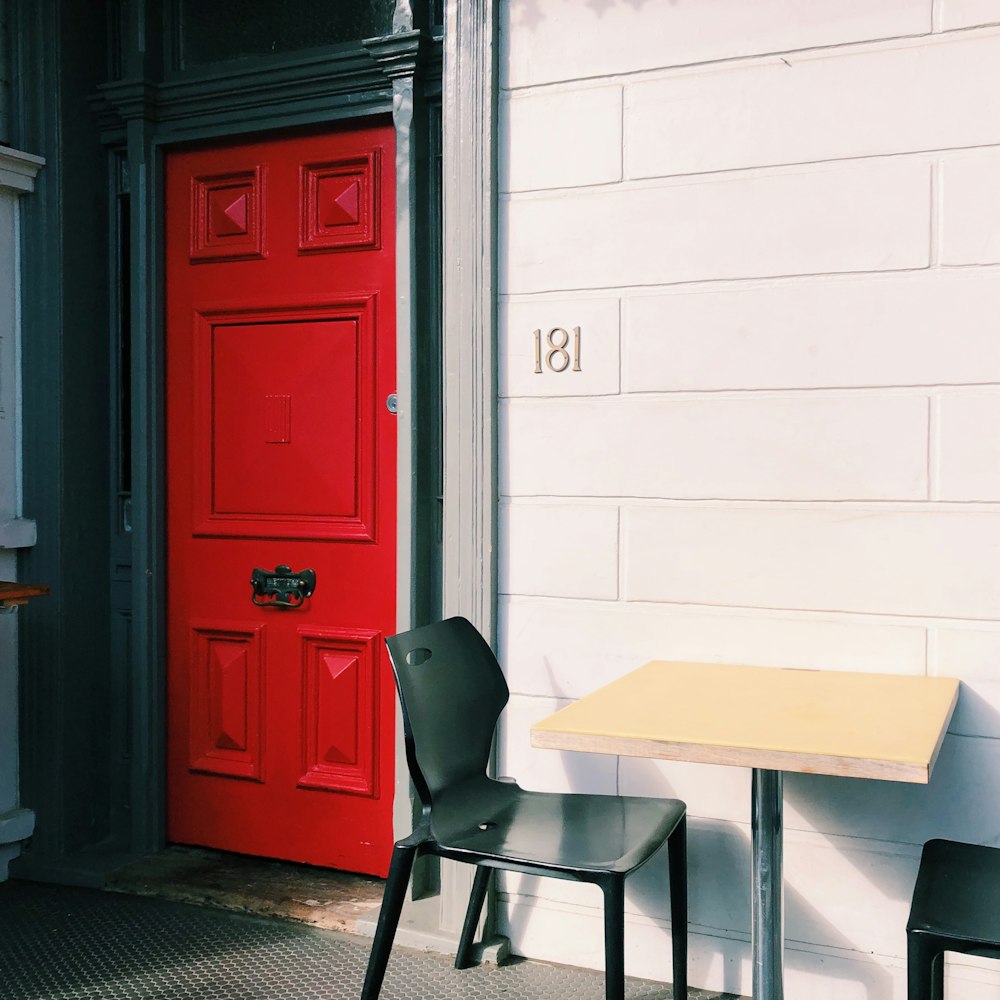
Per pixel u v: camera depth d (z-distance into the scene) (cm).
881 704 195
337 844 302
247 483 311
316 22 298
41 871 306
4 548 307
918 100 220
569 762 254
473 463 259
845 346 228
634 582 247
